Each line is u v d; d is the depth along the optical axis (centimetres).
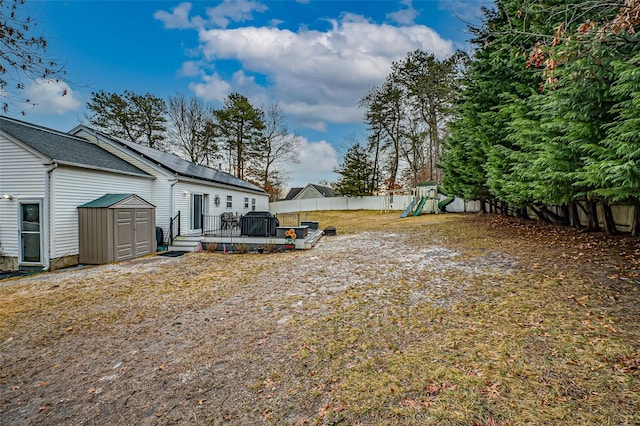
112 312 493
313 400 249
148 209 1050
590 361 270
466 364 282
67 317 475
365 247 959
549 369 264
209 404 254
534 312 379
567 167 558
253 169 3180
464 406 227
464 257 707
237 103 2881
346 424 220
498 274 552
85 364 335
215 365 316
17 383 303
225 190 1600
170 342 378
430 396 242
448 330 355
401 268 658
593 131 504
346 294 514
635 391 227
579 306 384
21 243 843
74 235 891
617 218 827
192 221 1302
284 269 739
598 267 523
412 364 289
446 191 1614
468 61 1073
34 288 642
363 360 304
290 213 2938
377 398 245
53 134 1069
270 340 364
